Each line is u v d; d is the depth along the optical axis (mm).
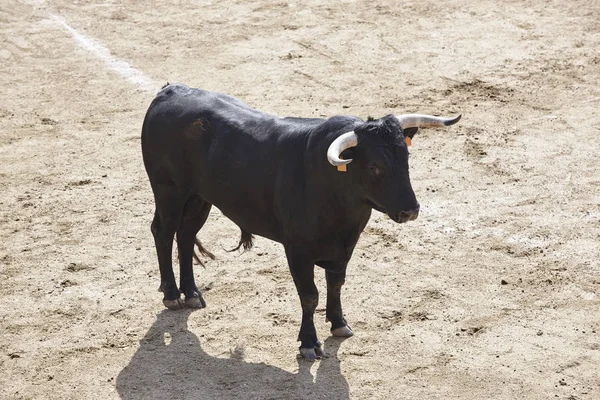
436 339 17266
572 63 31703
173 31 35688
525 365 16422
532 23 35156
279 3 38000
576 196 23047
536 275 19469
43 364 16891
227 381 16188
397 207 14719
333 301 17141
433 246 20828
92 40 35188
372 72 31453
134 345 17406
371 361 16641
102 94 30766
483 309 18250
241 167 16672
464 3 37281
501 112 28234
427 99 29281
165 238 18359
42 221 22672
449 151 25781
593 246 20625
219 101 17750
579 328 17531
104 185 24594
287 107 29016
